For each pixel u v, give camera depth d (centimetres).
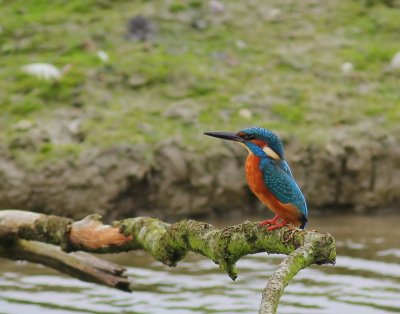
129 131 1388
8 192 1314
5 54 1555
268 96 1499
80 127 1391
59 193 1322
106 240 863
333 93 1523
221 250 701
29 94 1449
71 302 1031
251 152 791
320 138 1431
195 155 1377
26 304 1023
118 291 1073
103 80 1488
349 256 1195
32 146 1352
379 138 1445
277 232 668
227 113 1453
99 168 1338
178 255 780
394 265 1155
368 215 1423
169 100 1471
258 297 1038
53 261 956
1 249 955
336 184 1429
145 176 1350
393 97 1534
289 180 774
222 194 1385
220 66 1556
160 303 1020
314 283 1096
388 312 983
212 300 1030
